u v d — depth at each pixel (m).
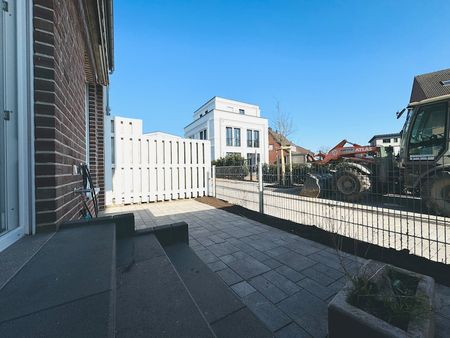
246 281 2.34
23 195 1.63
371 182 4.76
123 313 1.04
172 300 1.15
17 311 0.79
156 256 1.74
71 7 2.49
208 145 8.95
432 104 4.45
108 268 1.11
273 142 27.58
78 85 2.96
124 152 7.32
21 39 1.64
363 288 1.47
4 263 1.17
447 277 2.27
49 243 1.47
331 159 7.77
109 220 2.11
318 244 3.39
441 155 4.12
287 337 1.58
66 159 2.15
